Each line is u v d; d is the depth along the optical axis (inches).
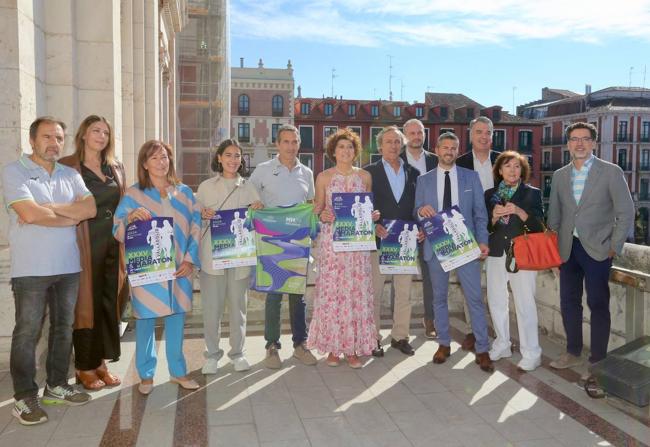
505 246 187.2
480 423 145.0
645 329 174.2
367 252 190.9
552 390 167.8
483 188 210.5
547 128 2549.2
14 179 138.0
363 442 134.7
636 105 2480.3
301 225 186.4
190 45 938.7
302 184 194.1
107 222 162.1
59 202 144.6
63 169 148.9
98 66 224.5
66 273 147.7
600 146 2411.4
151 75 395.2
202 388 170.1
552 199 186.7
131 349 208.2
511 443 134.3
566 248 180.7
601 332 175.2
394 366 190.7
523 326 185.6
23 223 141.8
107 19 224.5
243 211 177.6
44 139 141.6
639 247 199.3
